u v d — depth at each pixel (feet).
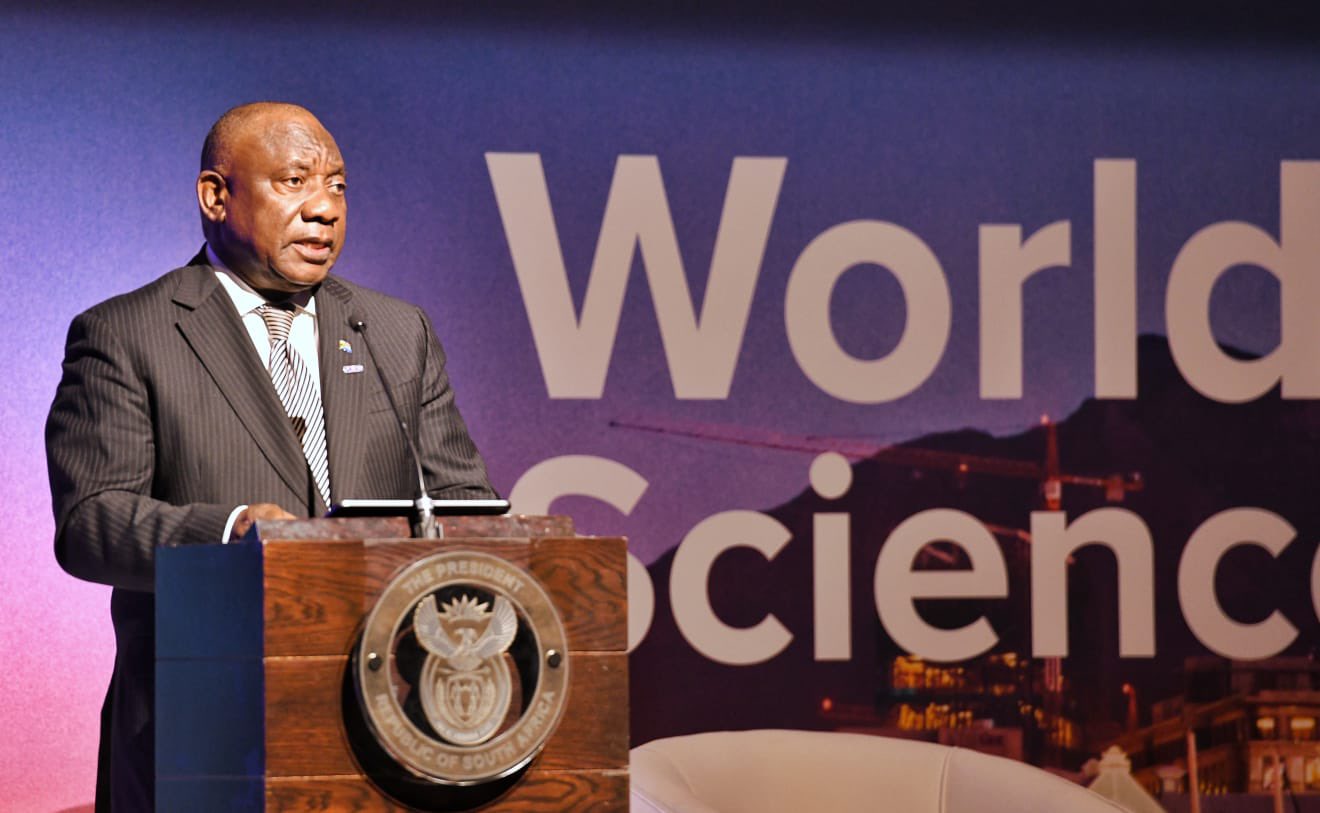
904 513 43.73
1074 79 44.47
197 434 21.97
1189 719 44.09
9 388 40.63
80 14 41.16
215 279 23.09
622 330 42.96
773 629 43.24
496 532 16.58
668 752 26.89
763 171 43.47
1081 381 44.29
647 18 43.16
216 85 41.57
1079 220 44.39
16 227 40.75
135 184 41.24
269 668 14.93
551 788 15.87
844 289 43.73
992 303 44.09
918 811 26.86
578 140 42.88
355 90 42.01
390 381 23.44
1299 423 44.78
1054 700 43.83
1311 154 44.83
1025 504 43.98
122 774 21.18
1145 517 44.27
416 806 15.35
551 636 15.58
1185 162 44.70
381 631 14.98
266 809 14.84
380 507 16.39
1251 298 44.80
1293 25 44.86
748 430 43.32
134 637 21.59
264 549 15.01
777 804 27.17
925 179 44.04
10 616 40.63
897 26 43.96
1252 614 44.42
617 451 42.80
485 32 42.57
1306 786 44.09
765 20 43.60
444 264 42.22
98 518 19.92
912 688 43.55
